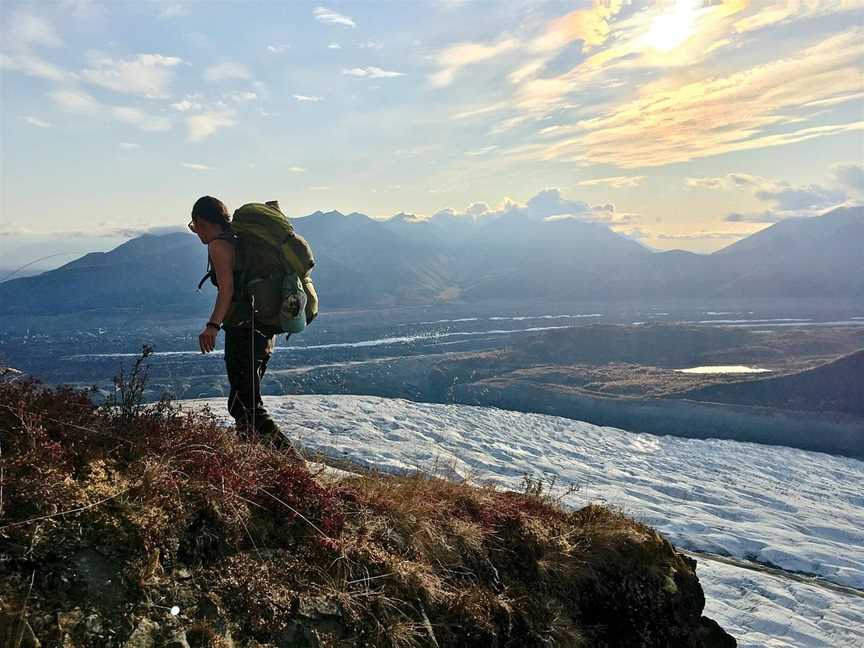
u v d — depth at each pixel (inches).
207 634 97.4
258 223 167.8
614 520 198.5
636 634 170.9
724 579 508.4
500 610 142.5
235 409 171.9
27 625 83.7
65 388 127.7
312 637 108.3
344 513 137.9
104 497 105.0
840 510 919.7
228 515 117.4
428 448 513.7
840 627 439.2
